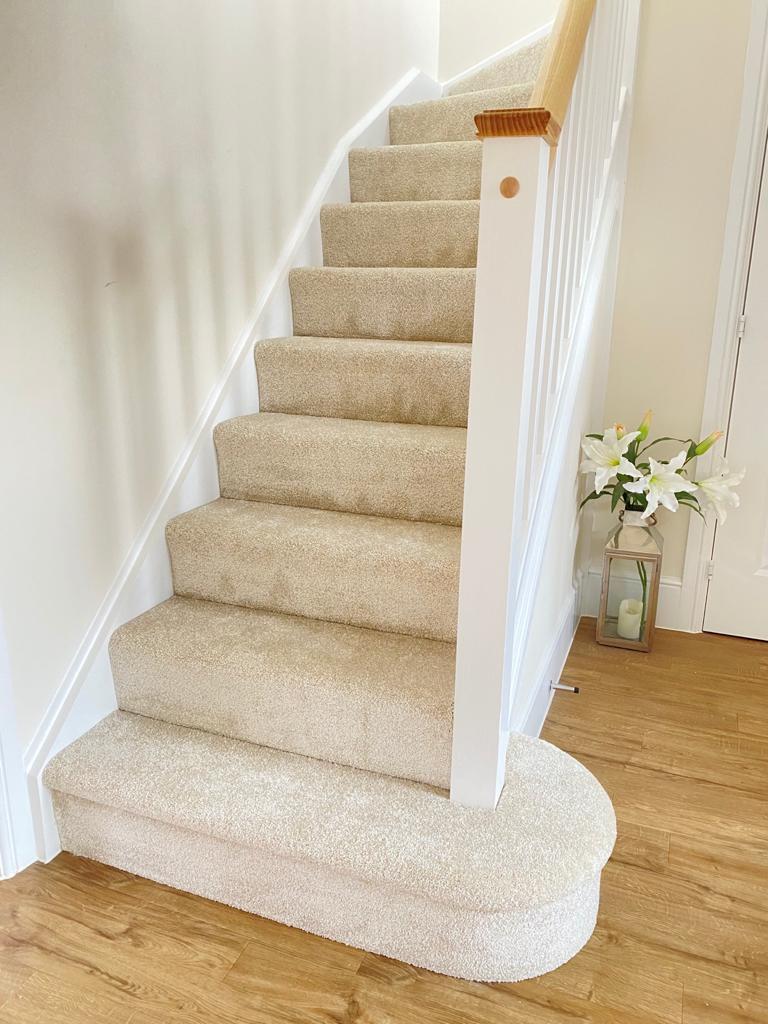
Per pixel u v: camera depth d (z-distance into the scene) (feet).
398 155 8.77
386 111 9.89
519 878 4.13
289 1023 4.07
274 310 7.64
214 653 5.37
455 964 4.34
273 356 7.25
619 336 8.72
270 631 5.71
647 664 8.31
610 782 6.27
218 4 6.37
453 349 6.68
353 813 4.64
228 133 6.68
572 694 7.67
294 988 4.28
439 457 5.99
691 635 9.05
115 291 5.49
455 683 4.49
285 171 7.75
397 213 8.09
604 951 4.55
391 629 5.67
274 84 7.38
